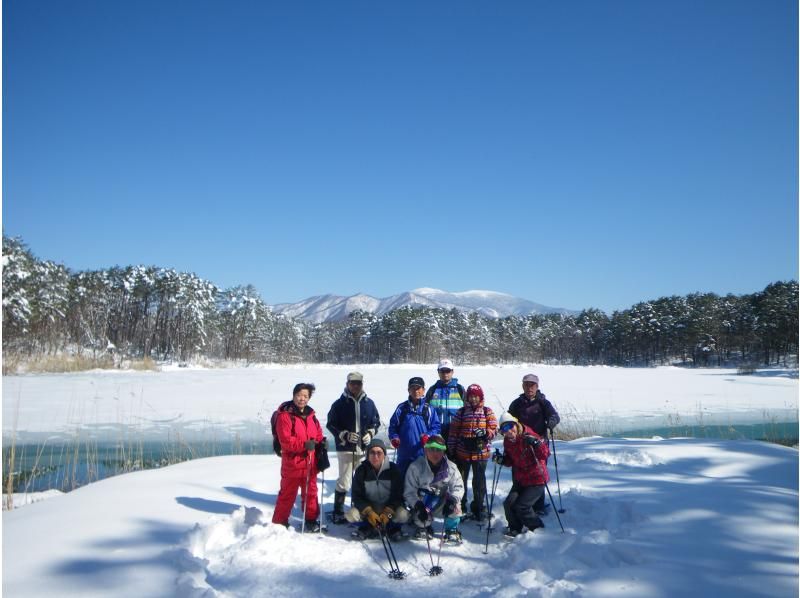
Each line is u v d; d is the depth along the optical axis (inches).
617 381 1240.8
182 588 153.2
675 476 268.2
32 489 355.3
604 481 265.6
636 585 151.9
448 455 236.2
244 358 2913.4
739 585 148.3
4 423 611.2
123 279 2635.3
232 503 243.6
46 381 1034.1
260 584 166.4
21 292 1638.8
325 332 3927.2
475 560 187.2
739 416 741.9
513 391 989.8
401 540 204.5
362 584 167.9
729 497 220.8
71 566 168.9
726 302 3432.6
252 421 647.1
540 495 221.5
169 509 228.4
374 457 205.5
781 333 2524.6
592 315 4165.8
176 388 954.1
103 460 448.5
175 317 2613.2
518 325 4148.6
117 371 1352.1
